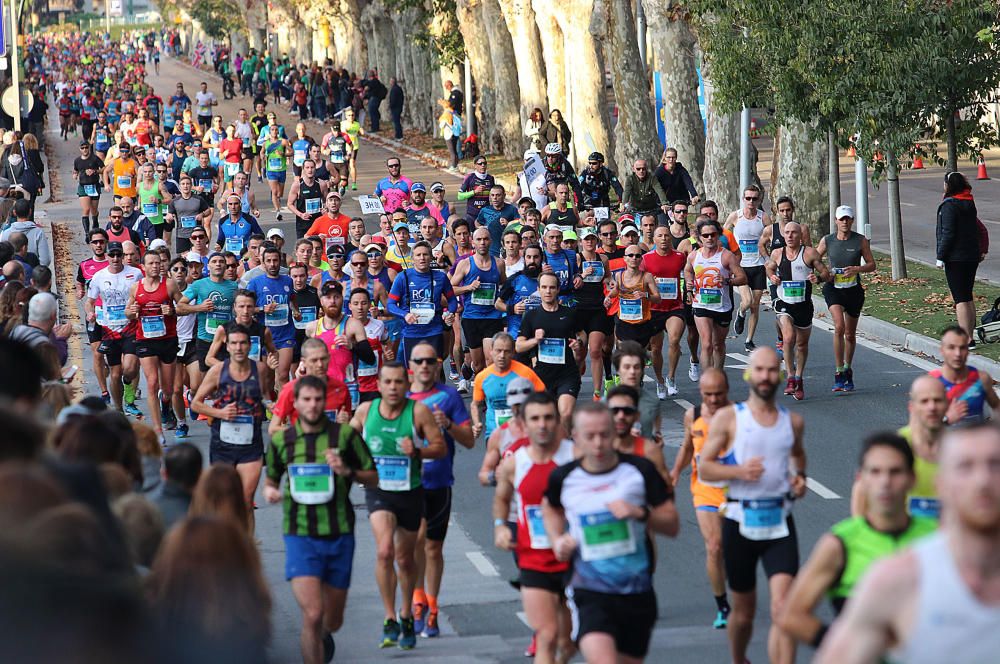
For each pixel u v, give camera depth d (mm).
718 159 96938
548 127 110312
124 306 50688
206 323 48719
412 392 31984
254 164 139625
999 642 12094
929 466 24609
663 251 51469
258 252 57531
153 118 176250
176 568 15852
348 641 29891
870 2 64438
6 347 18969
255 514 41031
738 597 25750
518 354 44500
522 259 51656
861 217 77500
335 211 66125
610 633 22125
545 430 24734
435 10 150125
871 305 67312
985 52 65375
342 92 193500
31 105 108562
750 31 72688
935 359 57938
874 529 19234
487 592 33344
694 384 55656
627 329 51062
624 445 27141
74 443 21094
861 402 50969
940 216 56250
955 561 12156
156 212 80250
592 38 122625
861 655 12336
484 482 30000
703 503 29562
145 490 24594
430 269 50188
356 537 38406
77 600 8898
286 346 50281
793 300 51219
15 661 8656
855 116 66812
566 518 22719
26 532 9516
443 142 163375
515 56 137375
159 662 9109
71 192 124250
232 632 15125
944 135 71000
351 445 27578
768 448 25250
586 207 78000
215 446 35688
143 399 56625
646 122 113438
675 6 106188
